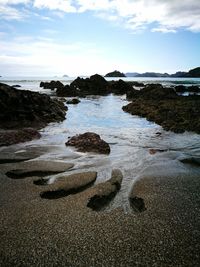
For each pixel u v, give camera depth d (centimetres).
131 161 229
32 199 158
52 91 1202
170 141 303
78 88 1292
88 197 159
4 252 115
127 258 112
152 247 119
